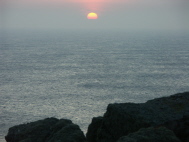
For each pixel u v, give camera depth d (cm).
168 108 1222
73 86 10750
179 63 17212
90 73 13750
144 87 10625
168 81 11788
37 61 18150
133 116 1155
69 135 1158
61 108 7588
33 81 11888
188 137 1110
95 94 9425
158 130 983
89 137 1342
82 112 7219
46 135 1320
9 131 1420
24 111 7350
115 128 1202
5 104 8144
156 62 17575
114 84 11088
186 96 1345
